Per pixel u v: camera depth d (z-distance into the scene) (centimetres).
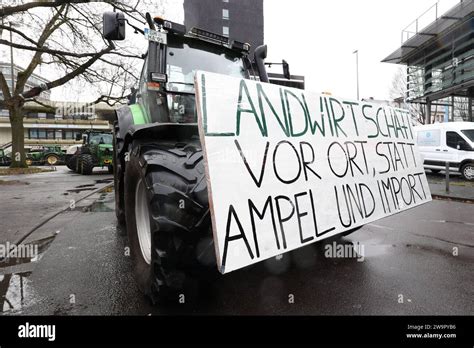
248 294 260
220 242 186
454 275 300
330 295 259
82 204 675
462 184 997
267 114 236
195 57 351
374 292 264
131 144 282
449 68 1664
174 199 198
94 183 1098
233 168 204
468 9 1436
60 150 2662
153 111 310
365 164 314
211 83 205
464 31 1577
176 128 254
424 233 450
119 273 301
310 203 248
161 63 319
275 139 236
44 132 4431
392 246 390
